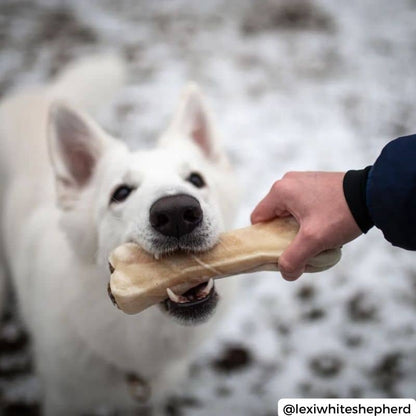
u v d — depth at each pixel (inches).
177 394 50.5
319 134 75.5
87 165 41.8
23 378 51.1
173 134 42.4
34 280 44.5
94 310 40.8
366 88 84.2
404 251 60.9
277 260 34.7
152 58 87.6
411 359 51.8
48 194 47.0
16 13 94.2
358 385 50.8
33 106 53.1
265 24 97.6
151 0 102.8
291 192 34.8
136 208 36.2
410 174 33.5
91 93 57.3
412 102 82.0
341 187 34.4
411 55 91.2
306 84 84.6
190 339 41.8
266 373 51.4
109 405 46.8
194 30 95.2
